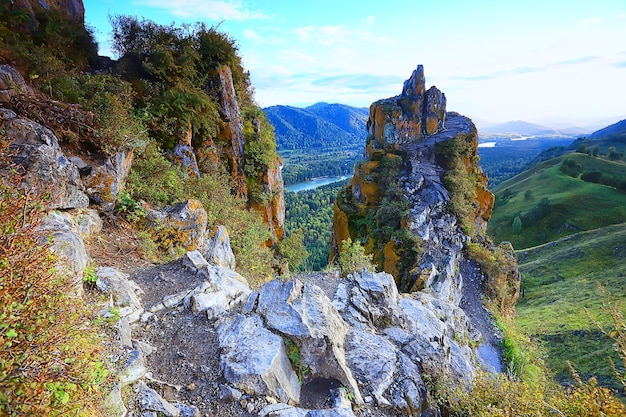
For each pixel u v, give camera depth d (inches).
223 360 219.3
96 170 335.6
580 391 257.0
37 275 125.2
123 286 254.4
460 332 513.7
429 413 262.5
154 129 488.1
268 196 754.2
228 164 674.2
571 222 3201.3
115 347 191.5
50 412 106.5
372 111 1390.3
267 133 827.4
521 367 635.5
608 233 2432.3
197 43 629.6
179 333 242.5
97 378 131.6
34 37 424.8
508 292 1053.8
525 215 3474.4
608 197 3467.0
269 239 745.0
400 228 994.7
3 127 251.9
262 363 215.3
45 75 355.3
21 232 126.0
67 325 126.8
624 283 1632.6
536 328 1333.7
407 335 327.0
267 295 274.2
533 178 4589.1
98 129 351.9
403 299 421.1
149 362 213.0
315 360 238.2
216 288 289.7
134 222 367.6
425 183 1116.5
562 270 2130.9
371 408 229.9
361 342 282.8
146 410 171.2
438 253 925.2
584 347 1103.6
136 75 534.9
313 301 275.0
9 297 109.0
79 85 381.7
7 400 97.0
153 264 332.5
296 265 762.8
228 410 192.9
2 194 140.2
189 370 213.6
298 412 195.2
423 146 1259.8
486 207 1300.4
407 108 1306.6
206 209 477.7
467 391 297.1
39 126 273.0
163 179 432.8
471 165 1301.7
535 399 264.1
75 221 292.2
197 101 553.0
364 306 351.6
